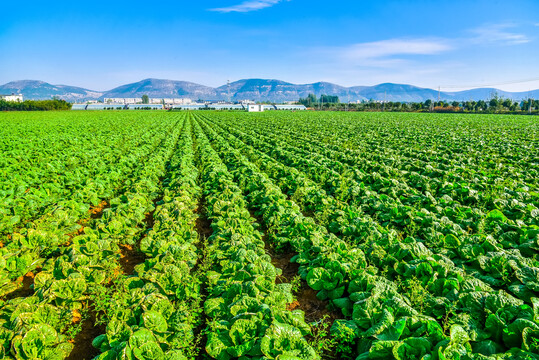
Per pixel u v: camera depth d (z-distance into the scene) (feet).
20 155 59.36
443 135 95.30
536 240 23.30
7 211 32.27
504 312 15.83
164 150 71.82
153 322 16.60
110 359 14.75
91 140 86.43
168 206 33.78
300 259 24.54
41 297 19.36
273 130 125.49
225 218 30.96
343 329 16.69
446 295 18.44
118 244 29.17
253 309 17.69
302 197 39.19
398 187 39.99
